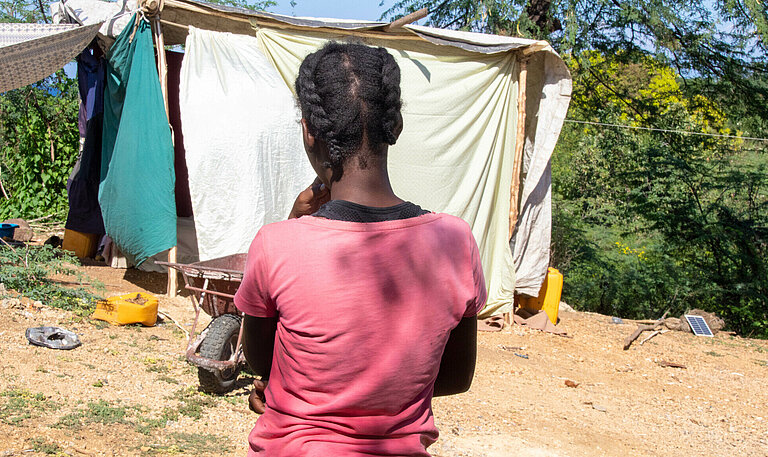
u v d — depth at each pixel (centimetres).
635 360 848
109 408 444
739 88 1562
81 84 938
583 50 1489
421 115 837
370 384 137
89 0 829
